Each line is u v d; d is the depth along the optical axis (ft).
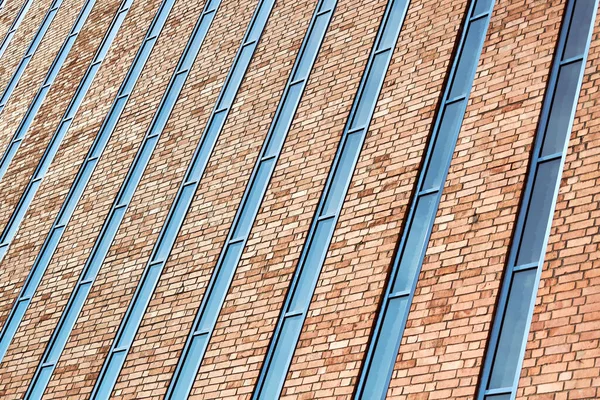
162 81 71.72
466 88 48.42
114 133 71.97
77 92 81.82
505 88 45.88
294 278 48.01
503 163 42.86
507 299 38.60
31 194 75.82
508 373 36.55
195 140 63.00
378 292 43.24
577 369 34.01
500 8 50.16
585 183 38.88
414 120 49.08
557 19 46.50
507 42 47.93
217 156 60.03
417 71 51.57
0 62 98.53
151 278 56.75
